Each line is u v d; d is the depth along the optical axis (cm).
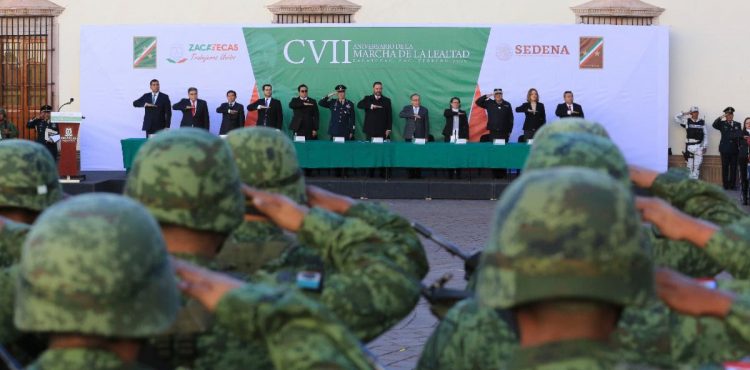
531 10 2809
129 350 270
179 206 342
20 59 2931
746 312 284
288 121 2667
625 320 333
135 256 260
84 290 256
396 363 876
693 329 348
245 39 2666
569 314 244
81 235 258
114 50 2664
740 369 336
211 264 350
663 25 2781
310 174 2544
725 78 2800
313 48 2659
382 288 359
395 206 2298
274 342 271
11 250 419
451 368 336
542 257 240
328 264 398
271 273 398
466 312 339
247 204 388
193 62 2666
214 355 334
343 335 271
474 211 2200
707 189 457
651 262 249
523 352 249
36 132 2683
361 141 2517
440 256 1445
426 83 2653
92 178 2497
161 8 2862
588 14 2792
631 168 475
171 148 347
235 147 431
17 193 478
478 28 2639
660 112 2634
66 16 2903
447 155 2469
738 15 2789
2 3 2908
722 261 346
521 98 2641
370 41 2653
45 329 257
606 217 241
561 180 245
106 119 2669
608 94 2628
